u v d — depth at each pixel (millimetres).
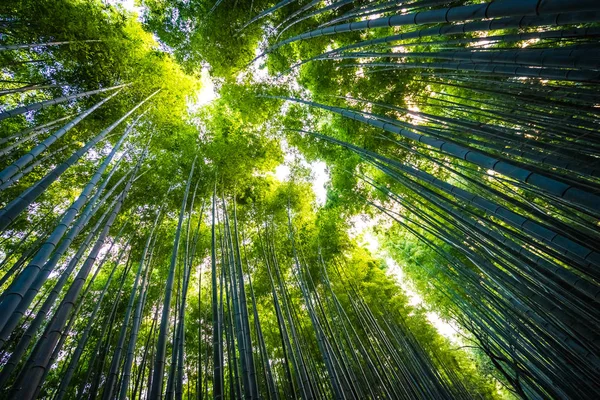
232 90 7961
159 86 7234
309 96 8664
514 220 2893
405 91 6992
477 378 9961
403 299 8914
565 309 3150
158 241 6551
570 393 3576
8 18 5047
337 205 9438
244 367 3295
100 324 5801
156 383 2566
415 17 2346
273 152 8461
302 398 3803
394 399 4898
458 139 3943
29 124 5832
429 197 4566
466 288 5492
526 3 1496
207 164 7582
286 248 7871
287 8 7051
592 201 1789
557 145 2695
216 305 3797
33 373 1921
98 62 6188
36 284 2324
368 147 7914
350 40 7375
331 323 7355
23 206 2369
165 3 7117
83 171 6383
